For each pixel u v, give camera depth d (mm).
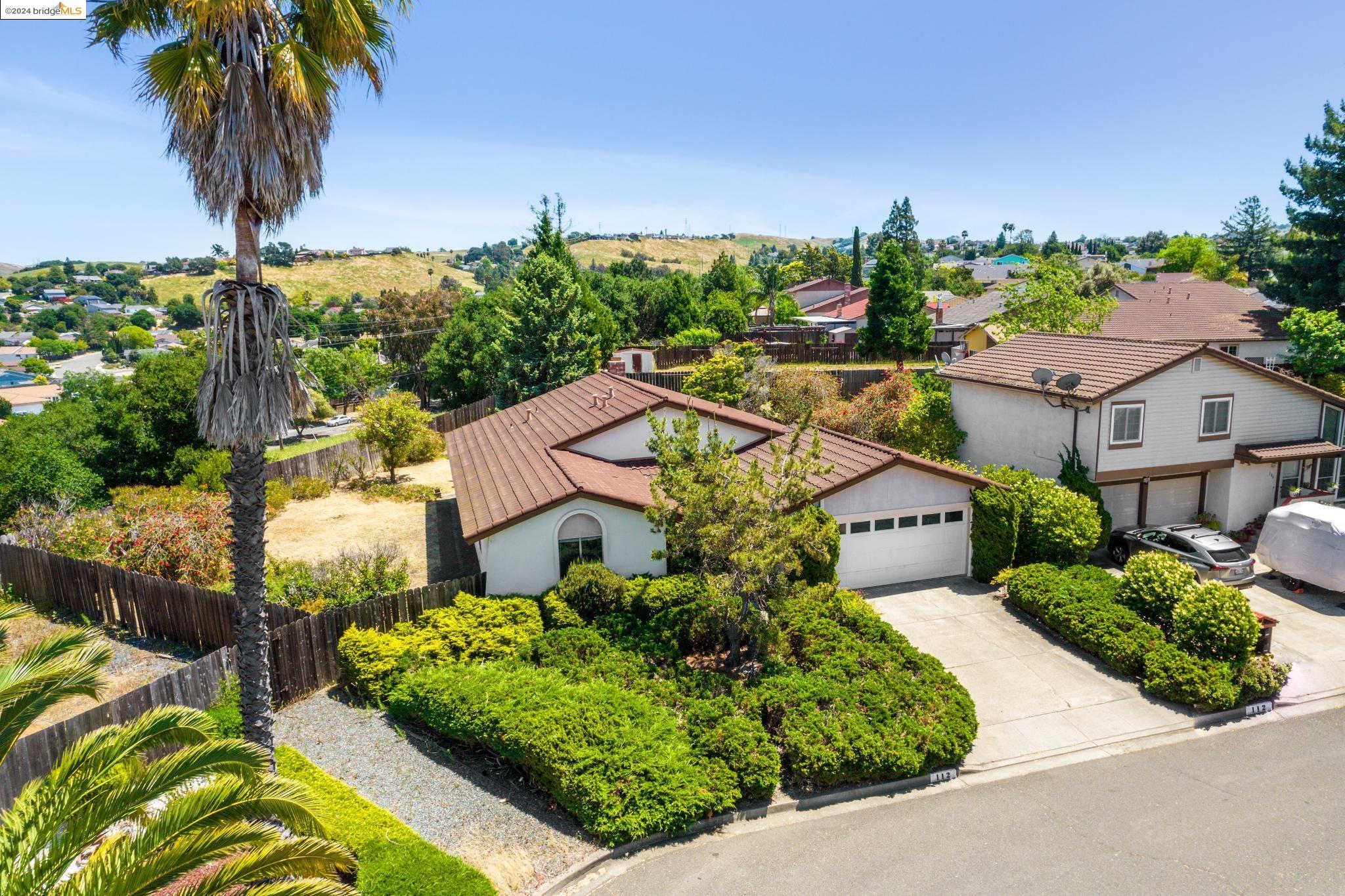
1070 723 13547
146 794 6949
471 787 11797
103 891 6031
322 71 9898
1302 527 18859
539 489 17469
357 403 54156
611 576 16453
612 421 21828
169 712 8109
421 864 9414
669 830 10625
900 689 13273
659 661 14547
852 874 10000
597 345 45281
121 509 21219
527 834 10742
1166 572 16359
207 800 7035
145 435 28531
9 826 6473
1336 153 36312
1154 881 9773
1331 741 13031
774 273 77250
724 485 14406
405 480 31328
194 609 15805
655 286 71312
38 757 10766
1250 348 37562
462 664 14031
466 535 15953
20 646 16125
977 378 26062
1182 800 11477
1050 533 19812
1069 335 26359
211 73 9156
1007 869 10023
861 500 19328
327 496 29047
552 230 48969
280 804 7555
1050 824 10953
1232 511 23375
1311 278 37781
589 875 10078
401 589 17547
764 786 11258
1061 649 16234
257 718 10508
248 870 6781
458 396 50250
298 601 16562
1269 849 10336
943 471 19625
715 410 23219
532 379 41500
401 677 13820
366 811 10609
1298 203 37938
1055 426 22953
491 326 48375
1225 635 14508
